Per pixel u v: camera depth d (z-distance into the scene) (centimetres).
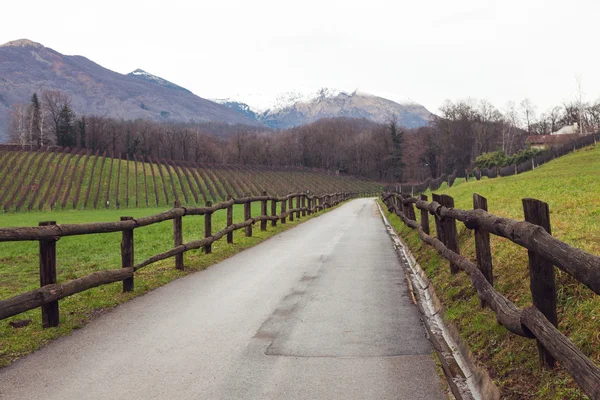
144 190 8781
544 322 330
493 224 466
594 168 3055
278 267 1038
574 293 423
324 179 13475
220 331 582
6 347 525
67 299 739
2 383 432
